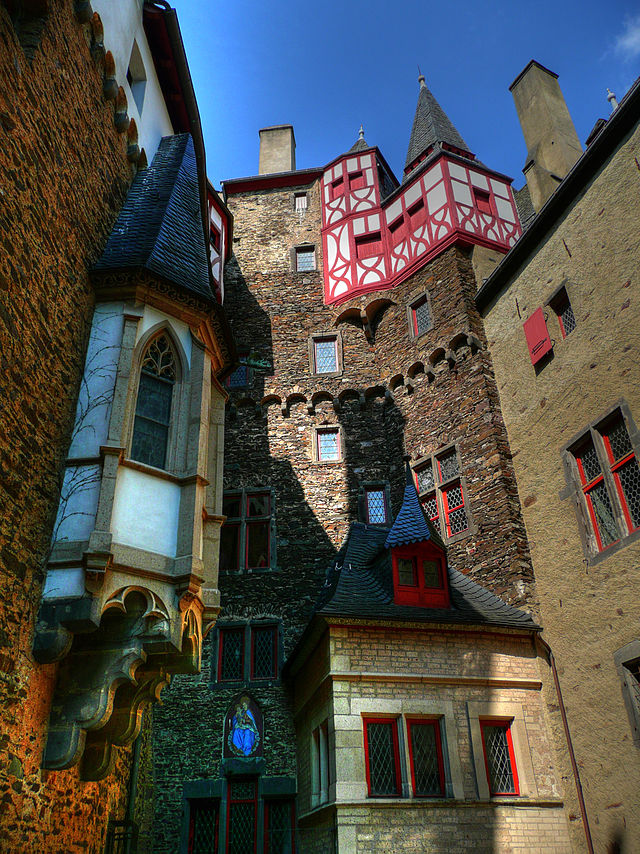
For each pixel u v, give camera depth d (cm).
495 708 956
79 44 849
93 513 675
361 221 1792
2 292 585
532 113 1797
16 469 601
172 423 799
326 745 1002
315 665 1068
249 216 1944
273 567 1402
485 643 1005
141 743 1096
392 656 966
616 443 973
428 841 846
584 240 1095
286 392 1622
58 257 723
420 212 1673
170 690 1269
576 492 1027
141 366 795
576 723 934
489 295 1371
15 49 645
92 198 858
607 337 1011
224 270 1827
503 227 1606
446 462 1345
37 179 681
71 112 803
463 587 1118
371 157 1906
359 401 1583
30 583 618
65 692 653
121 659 663
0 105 602
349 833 835
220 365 974
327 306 1734
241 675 1291
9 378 594
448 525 1284
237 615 1349
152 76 1202
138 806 1073
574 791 908
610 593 923
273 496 1491
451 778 891
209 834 1145
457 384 1373
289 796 1141
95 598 632
